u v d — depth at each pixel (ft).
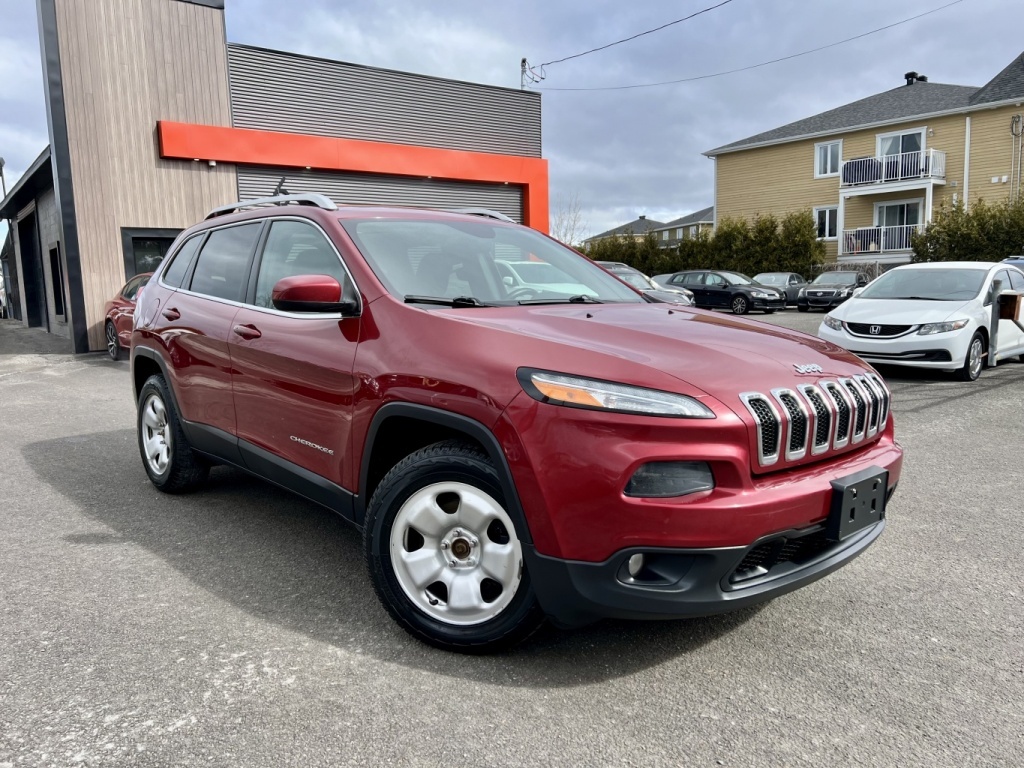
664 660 8.70
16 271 81.05
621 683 8.20
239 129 48.57
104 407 26.32
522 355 8.18
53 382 32.83
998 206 80.12
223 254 13.58
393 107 57.00
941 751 7.02
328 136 53.72
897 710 7.71
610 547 7.45
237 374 12.00
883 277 33.83
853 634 9.36
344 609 10.00
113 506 14.56
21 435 21.49
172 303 14.39
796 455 8.11
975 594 10.53
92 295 44.11
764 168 113.80
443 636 8.65
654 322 9.91
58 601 10.20
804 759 6.91
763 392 7.98
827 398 8.51
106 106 43.91
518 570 8.13
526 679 8.26
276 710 7.61
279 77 51.19
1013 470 16.85
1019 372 31.96
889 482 9.21
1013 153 90.12
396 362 9.03
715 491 7.52
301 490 10.95
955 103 95.04
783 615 9.88
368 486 9.60
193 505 14.60
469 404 8.16
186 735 7.19
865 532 9.23
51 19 41.81
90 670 8.38
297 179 52.42
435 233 11.77
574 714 7.60
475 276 11.15
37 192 58.75
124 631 9.33
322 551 12.16
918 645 9.08
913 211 99.66
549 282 11.97
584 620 7.95
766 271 98.43
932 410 23.85
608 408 7.47
